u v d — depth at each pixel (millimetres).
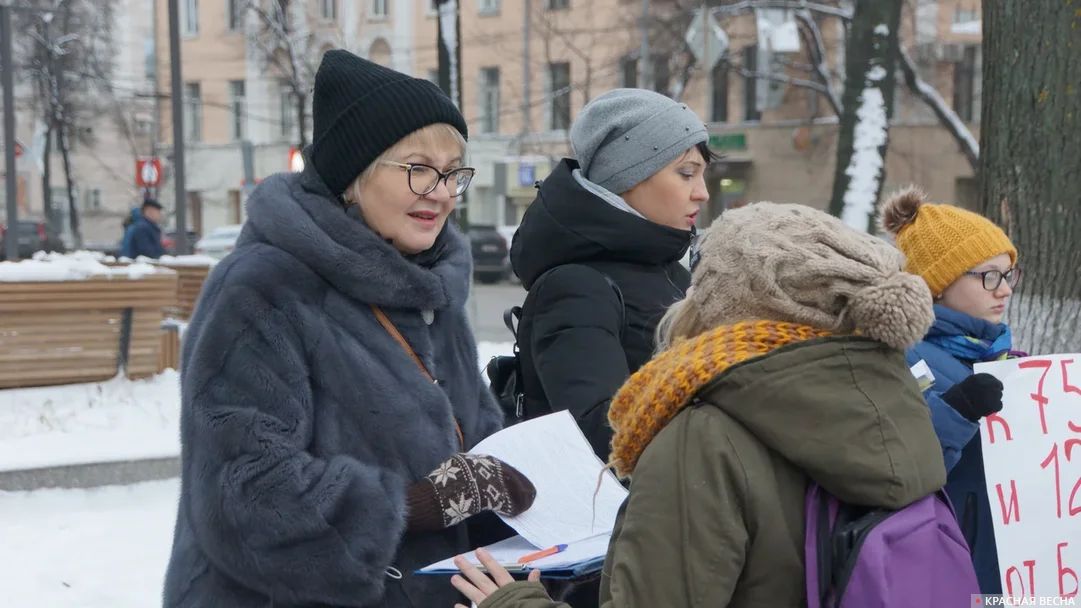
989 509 2480
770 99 32438
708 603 1609
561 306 2736
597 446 2564
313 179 2299
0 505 5641
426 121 2258
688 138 2990
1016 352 2986
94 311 7742
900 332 1662
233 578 2047
